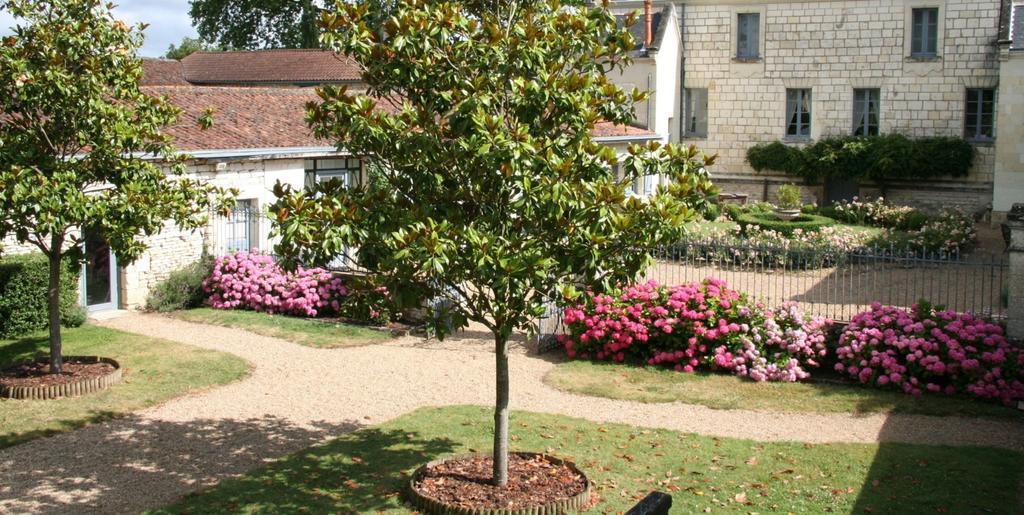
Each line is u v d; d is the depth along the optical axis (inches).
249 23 1621.6
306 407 451.8
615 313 542.9
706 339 528.1
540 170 286.4
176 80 1322.6
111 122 445.4
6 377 473.7
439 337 303.3
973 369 468.8
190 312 663.8
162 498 331.6
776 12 1255.5
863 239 889.5
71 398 455.2
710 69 1298.0
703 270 809.5
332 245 280.2
